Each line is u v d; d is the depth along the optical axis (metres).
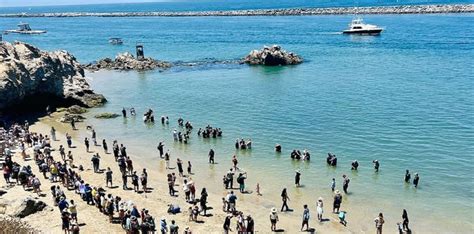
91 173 46.84
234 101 78.94
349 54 129.88
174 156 53.31
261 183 44.91
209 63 123.81
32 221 33.12
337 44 151.38
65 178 41.66
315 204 40.28
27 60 74.38
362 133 58.59
